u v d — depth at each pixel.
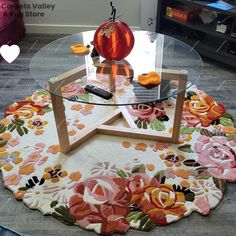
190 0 2.40
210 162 1.56
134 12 2.94
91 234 1.24
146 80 1.46
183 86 1.46
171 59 1.71
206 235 1.24
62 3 2.92
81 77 1.54
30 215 1.32
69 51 1.80
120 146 1.66
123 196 1.38
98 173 1.50
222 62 2.42
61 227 1.27
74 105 1.98
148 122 1.84
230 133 1.75
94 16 2.99
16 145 1.67
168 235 1.24
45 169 1.52
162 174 1.49
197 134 1.74
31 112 1.92
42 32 3.08
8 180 1.47
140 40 1.92
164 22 2.78
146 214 1.31
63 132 1.54
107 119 1.80
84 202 1.36
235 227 1.27
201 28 2.47
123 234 1.24
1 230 1.08
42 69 1.63
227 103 2.02
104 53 1.56
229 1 2.37
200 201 1.36
